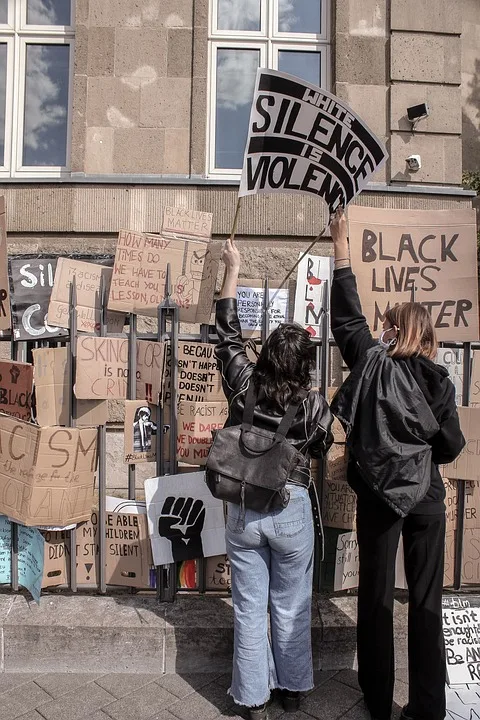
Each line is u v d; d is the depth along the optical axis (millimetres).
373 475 2326
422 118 5719
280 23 6059
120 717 2512
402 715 2490
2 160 6066
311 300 3404
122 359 3076
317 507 2559
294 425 2354
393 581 2439
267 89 2609
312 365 2424
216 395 3094
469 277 3072
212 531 3064
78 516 3043
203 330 3115
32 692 2688
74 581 3135
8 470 2996
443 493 2484
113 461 5355
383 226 3117
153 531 3010
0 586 3217
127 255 3104
